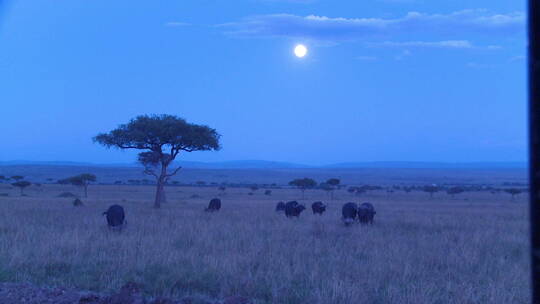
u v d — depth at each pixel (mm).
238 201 54938
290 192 94688
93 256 12664
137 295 9109
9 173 181750
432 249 14875
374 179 194125
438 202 60312
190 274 10664
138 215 27234
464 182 169375
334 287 9211
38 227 18719
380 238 17438
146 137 37219
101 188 93000
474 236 17875
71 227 19578
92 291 9430
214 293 9602
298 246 14961
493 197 81250
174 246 14922
